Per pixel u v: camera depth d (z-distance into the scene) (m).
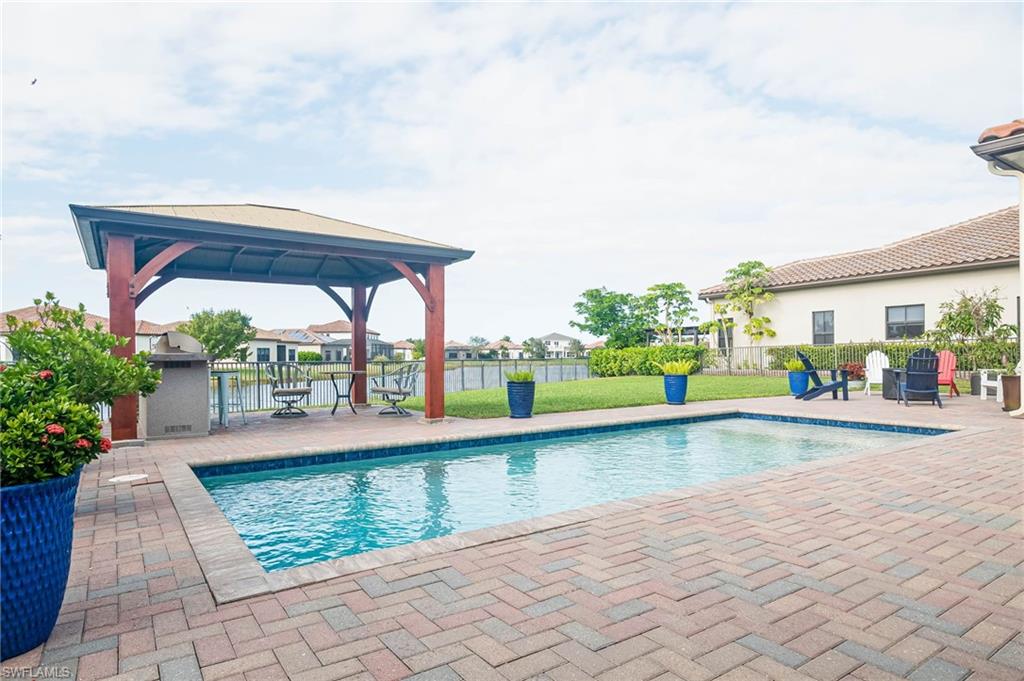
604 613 2.54
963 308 15.05
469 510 5.26
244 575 2.99
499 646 2.26
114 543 3.61
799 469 5.48
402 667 2.12
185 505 4.48
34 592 2.24
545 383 20.27
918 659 2.15
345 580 2.93
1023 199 8.45
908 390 11.21
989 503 4.28
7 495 2.16
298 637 2.36
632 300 31.53
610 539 3.52
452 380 23.12
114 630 2.44
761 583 2.85
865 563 3.11
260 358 46.00
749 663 2.12
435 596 2.73
